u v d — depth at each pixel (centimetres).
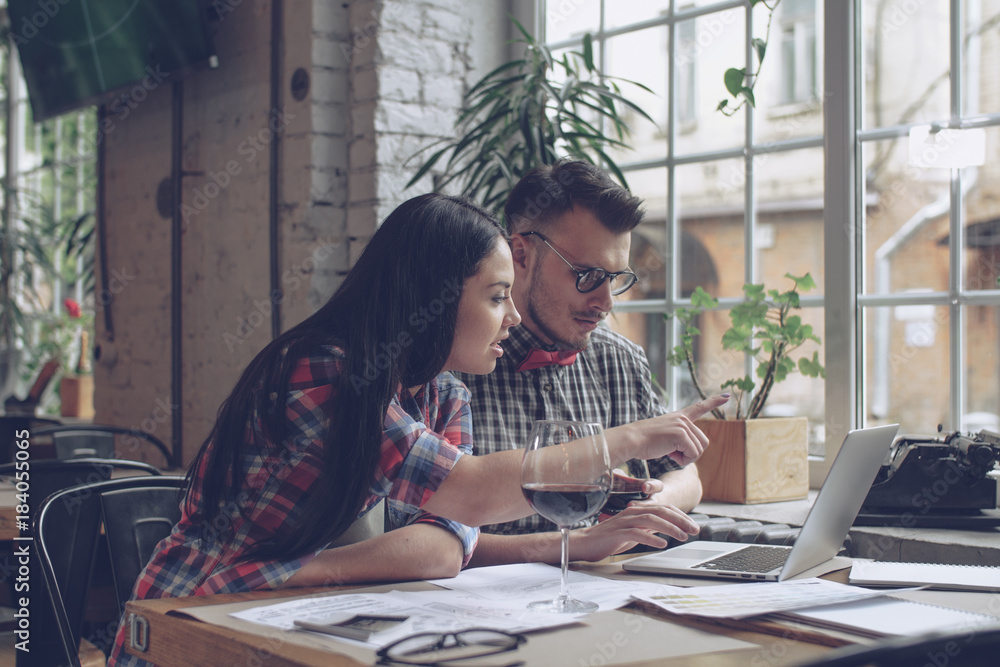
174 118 336
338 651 82
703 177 257
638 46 271
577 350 180
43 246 533
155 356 348
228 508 118
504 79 280
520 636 88
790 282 239
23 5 374
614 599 105
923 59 220
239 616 95
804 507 204
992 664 67
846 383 224
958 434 184
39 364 496
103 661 192
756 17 245
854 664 63
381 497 140
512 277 131
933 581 115
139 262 359
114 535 156
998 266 210
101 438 292
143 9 313
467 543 127
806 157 236
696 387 229
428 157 282
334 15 282
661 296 266
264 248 296
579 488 102
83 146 513
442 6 286
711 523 180
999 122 209
